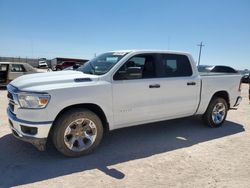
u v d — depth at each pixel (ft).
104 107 15.24
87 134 15.12
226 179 12.67
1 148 15.89
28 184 11.78
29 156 14.83
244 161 14.89
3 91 44.29
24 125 13.52
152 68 17.53
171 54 18.62
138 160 14.74
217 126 22.11
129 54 16.53
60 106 13.73
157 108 17.58
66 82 14.33
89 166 13.79
